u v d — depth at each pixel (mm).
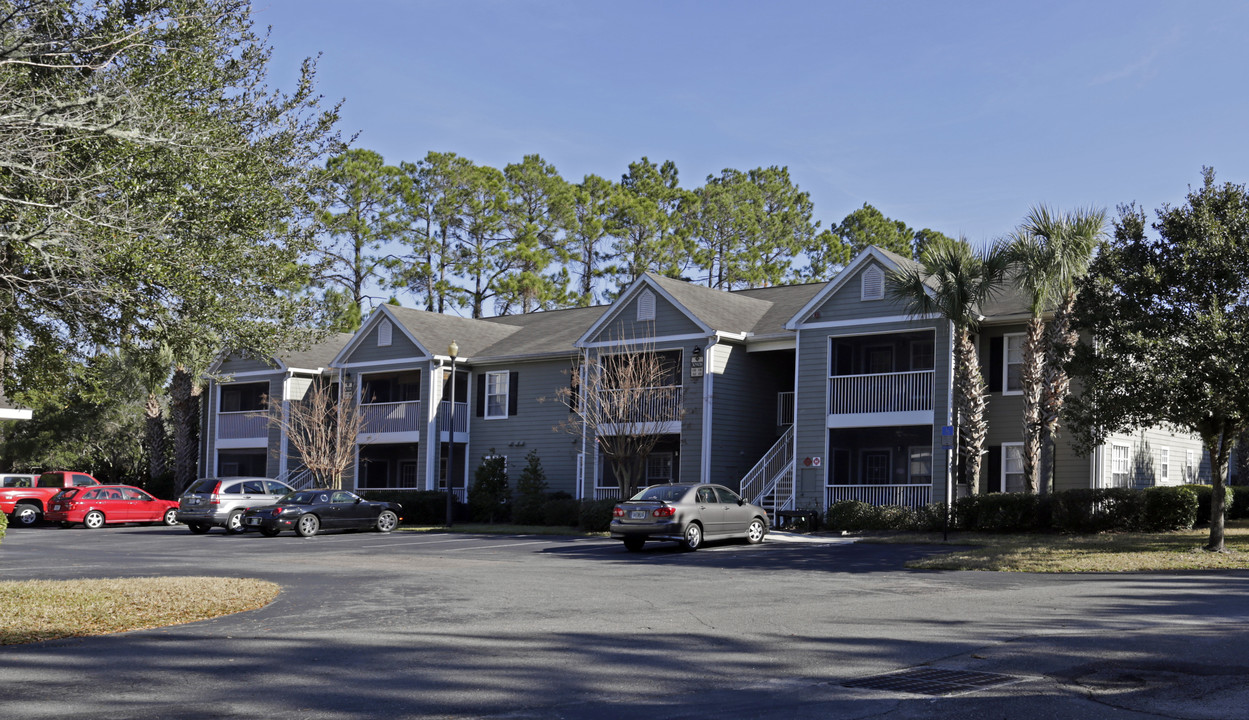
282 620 12289
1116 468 28188
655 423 31703
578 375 34219
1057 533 24641
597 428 32125
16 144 11852
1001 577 17031
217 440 45188
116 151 13234
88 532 32500
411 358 39625
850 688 8438
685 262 62188
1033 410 25781
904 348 31516
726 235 63062
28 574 18203
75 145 13133
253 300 15828
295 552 23625
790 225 64750
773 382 34812
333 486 39094
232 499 31891
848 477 31625
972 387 26625
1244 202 20219
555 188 59844
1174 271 19750
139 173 13516
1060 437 27859
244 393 47062
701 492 23906
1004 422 28469
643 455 31906
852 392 29938
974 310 28109
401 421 39719
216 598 13828
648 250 60719
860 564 19547
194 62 14586
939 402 28359
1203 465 33312
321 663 9523
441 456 39219
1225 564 18172
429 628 11602
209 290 14500
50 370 15125
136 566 19891
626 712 7695
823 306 30828
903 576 17297
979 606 13164
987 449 28734
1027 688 8367
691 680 8781
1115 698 8008
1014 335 28594
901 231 66688
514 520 34719
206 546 25750
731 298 36250
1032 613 12445
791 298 36906
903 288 27141
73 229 12359
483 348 40594
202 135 13500
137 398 48969
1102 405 20375
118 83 12672
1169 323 19641
